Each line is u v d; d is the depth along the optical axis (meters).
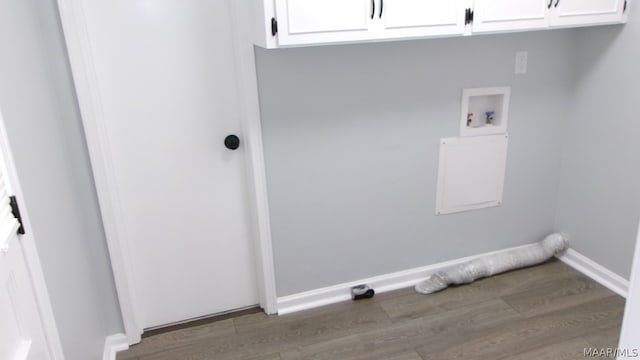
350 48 2.11
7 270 1.04
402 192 2.44
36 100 1.49
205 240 2.24
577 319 2.23
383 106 2.25
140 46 1.89
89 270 1.93
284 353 2.10
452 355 2.04
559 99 2.55
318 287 2.45
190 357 2.10
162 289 2.24
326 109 2.16
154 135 2.01
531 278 2.60
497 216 2.68
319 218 2.33
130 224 2.09
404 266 2.58
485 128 2.47
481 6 1.87
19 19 1.44
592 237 2.56
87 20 1.79
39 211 1.34
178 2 1.89
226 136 2.11
